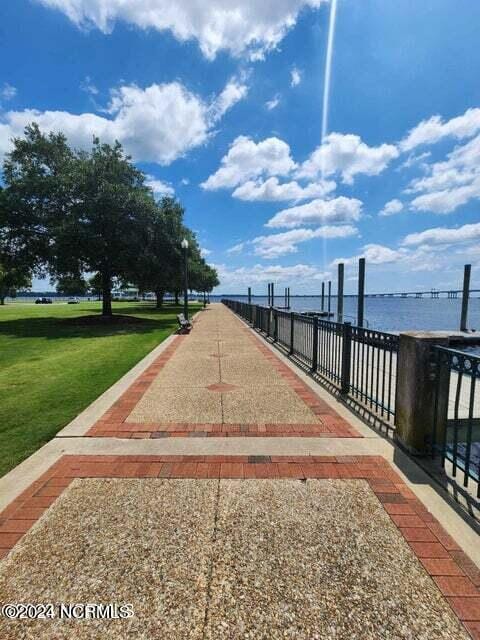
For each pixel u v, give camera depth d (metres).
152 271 21.25
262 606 1.75
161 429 4.03
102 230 19.12
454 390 5.73
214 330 15.02
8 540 2.22
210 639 1.58
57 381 6.31
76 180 18.16
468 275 20.62
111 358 8.59
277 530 2.32
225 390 5.64
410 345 3.41
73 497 2.68
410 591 1.84
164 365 7.56
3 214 17.88
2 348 10.36
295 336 8.91
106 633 1.61
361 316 19.19
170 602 1.78
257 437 3.81
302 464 3.21
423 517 2.45
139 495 2.71
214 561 2.05
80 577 1.93
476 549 2.15
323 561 2.05
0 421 4.33
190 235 35.78
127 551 2.12
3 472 3.09
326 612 1.72
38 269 20.53
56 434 3.90
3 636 1.60
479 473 2.62
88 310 33.62
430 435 3.34
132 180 20.97
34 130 19.42
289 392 5.54
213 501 2.63
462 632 1.62
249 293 35.69
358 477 2.98
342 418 4.39
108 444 3.62
